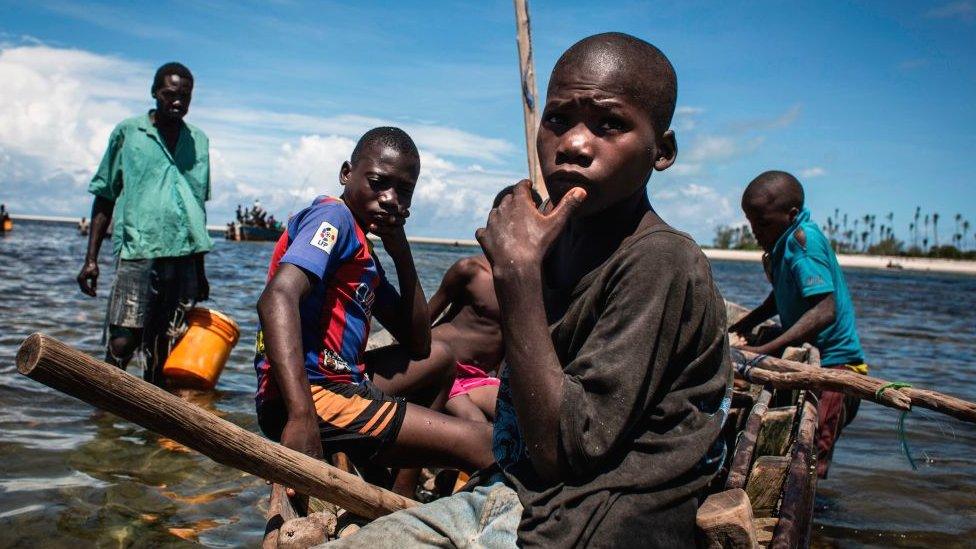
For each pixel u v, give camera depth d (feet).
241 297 41.29
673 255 5.47
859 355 17.16
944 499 14.69
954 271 319.88
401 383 11.55
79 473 12.90
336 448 9.72
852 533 12.95
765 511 9.54
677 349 5.49
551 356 5.38
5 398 16.79
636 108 5.62
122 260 18.74
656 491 5.42
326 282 9.75
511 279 5.45
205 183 19.67
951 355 35.29
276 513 7.17
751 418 10.34
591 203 5.68
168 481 12.85
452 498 6.14
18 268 51.75
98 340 24.25
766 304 19.34
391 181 10.37
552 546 5.26
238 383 20.40
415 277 11.22
